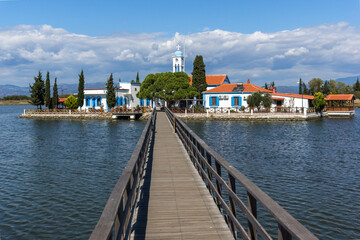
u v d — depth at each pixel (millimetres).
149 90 61406
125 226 4734
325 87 109062
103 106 68000
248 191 3959
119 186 3998
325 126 45688
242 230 4539
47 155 24250
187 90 59469
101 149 26906
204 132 37438
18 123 57281
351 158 21984
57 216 11969
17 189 15250
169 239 5301
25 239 10234
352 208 12219
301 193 14031
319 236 10055
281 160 21297
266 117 55219
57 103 78438
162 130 22625
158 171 10375
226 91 59844
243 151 24766
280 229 2941
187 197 7621
